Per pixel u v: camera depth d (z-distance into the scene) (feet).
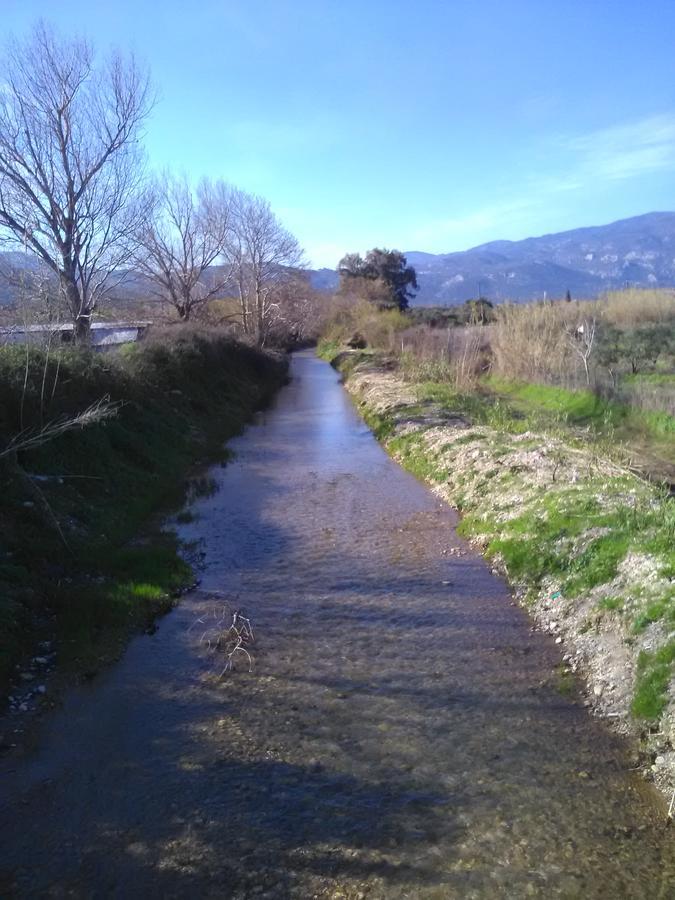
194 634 22.98
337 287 248.52
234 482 44.60
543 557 26.68
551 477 33.99
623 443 49.83
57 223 62.59
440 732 17.48
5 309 45.78
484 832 14.03
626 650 19.70
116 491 36.40
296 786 15.40
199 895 12.53
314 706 18.65
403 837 13.89
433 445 48.52
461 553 30.55
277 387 107.24
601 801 14.94
